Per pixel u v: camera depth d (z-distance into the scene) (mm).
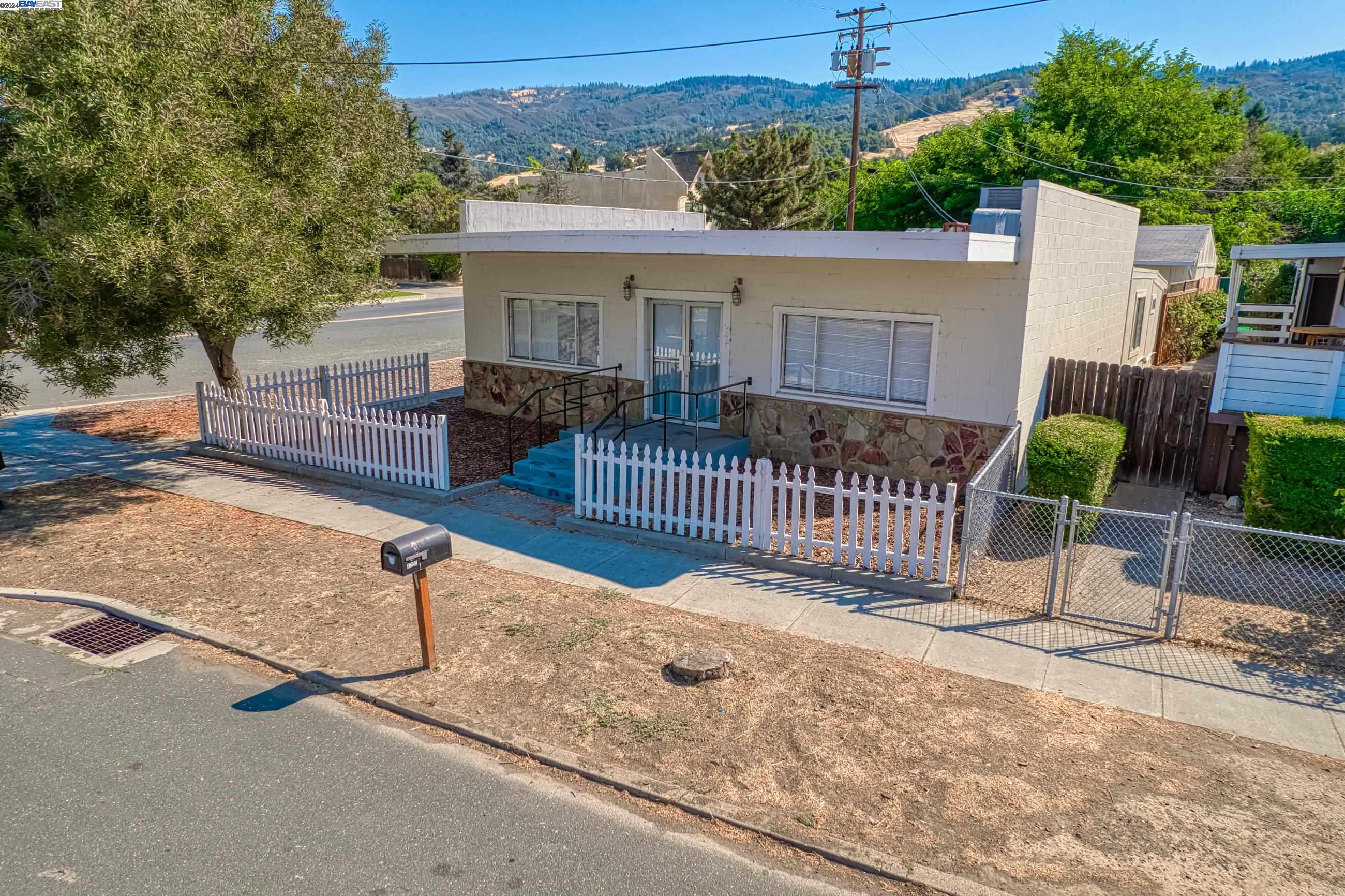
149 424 16125
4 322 10008
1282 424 9727
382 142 13492
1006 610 8016
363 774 5605
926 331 11469
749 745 5840
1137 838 4910
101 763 5707
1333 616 7855
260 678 6875
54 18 9461
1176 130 40250
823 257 10148
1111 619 7777
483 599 8258
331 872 4684
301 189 12039
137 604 8156
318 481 12414
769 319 12641
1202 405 11773
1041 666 6945
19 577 8828
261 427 13234
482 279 16125
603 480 10250
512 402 16203
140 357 11352
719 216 47969
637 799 5359
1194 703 6379
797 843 4906
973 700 6391
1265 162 52344
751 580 8750
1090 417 11305
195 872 4676
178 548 9680
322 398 15453
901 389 11852
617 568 9102
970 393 11289
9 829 5031
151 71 9891
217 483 12344
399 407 17078
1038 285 11023
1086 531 9805
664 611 7984
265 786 5461
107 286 9836
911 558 8484
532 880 4633
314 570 9008
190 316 10516
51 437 15086
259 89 11695
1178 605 7363
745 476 9188
